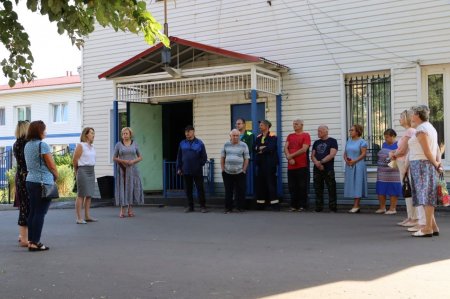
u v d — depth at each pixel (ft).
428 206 24.88
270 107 44.11
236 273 18.37
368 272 17.95
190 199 39.68
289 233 27.37
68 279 18.22
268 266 19.33
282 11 43.91
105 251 23.39
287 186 42.96
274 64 41.47
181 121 50.62
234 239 25.82
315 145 38.27
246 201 40.78
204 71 41.93
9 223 35.37
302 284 16.57
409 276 17.26
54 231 29.99
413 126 25.20
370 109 40.81
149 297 15.70
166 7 46.98
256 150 39.29
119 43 51.83
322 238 25.45
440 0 38.01
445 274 17.48
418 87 38.68
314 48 42.55
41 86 94.89
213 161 46.50
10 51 18.26
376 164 40.29
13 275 19.04
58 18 16.28
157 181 49.55
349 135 39.96
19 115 99.76
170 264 20.20
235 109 45.98
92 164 34.09
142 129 48.39
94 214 38.93
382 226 29.37
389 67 39.75
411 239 24.54
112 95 52.03
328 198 40.81
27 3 15.56
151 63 44.80
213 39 47.01
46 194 23.61
